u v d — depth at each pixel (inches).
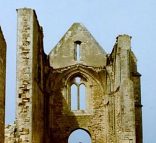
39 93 1378.0
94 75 1608.0
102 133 1566.2
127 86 1323.8
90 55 1635.1
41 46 1451.8
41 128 1416.1
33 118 1212.5
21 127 1173.7
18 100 1194.6
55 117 1581.0
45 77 1556.3
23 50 1232.2
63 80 1605.6
